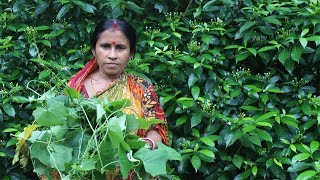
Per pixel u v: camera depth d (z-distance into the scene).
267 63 3.14
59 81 2.31
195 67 2.93
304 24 2.99
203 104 2.92
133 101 2.40
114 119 1.84
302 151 2.70
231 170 2.91
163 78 3.17
